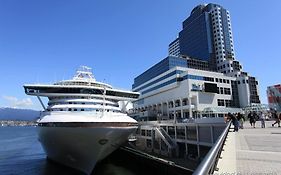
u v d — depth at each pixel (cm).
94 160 2822
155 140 4747
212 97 7406
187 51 12494
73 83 3334
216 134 3409
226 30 11394
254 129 2391
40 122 2833
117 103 3441
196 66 10100
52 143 2870
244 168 716
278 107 4325
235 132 2081
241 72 9544
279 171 681
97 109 2884
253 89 8838
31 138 10788
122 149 5031
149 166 3794
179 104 7506
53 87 2983
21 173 3578
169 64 9069
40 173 3434
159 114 7856
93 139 2602
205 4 12725
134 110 10200
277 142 1348
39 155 5434
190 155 3906
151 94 8794
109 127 2617
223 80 7975
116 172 3566
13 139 10269
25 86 2881
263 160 842
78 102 2925
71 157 2892
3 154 5628
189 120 4356
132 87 12025
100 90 3153
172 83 7581
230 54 11006
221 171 659
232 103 7919
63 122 2553
